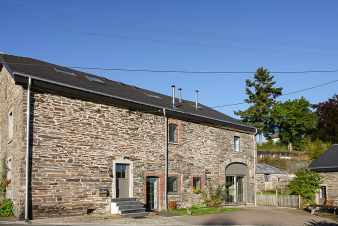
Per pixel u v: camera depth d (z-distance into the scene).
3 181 18.58
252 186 30.84
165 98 29.34
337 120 55.25
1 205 17.58
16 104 17.86
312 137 58.16
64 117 18.72
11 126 18.77
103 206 20.06
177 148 24.92
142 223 17.17
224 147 28.70
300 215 24.09
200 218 20.19
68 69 24.27
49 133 18.06
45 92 18.08
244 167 30.44
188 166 25.61
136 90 27.42
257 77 59.50
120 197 21.14
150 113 23.27
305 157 51.28
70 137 18.89
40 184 17.53
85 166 19.44
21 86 17.28
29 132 17.28
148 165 22.80
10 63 19.48
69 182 18.67
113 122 21.02
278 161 49.38
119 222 17.08
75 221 16.72
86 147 19.58
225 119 29.86
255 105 58.53
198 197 26.16
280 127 59.50
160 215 20.73
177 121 25.12
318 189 30.39
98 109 20.31
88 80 23.08
